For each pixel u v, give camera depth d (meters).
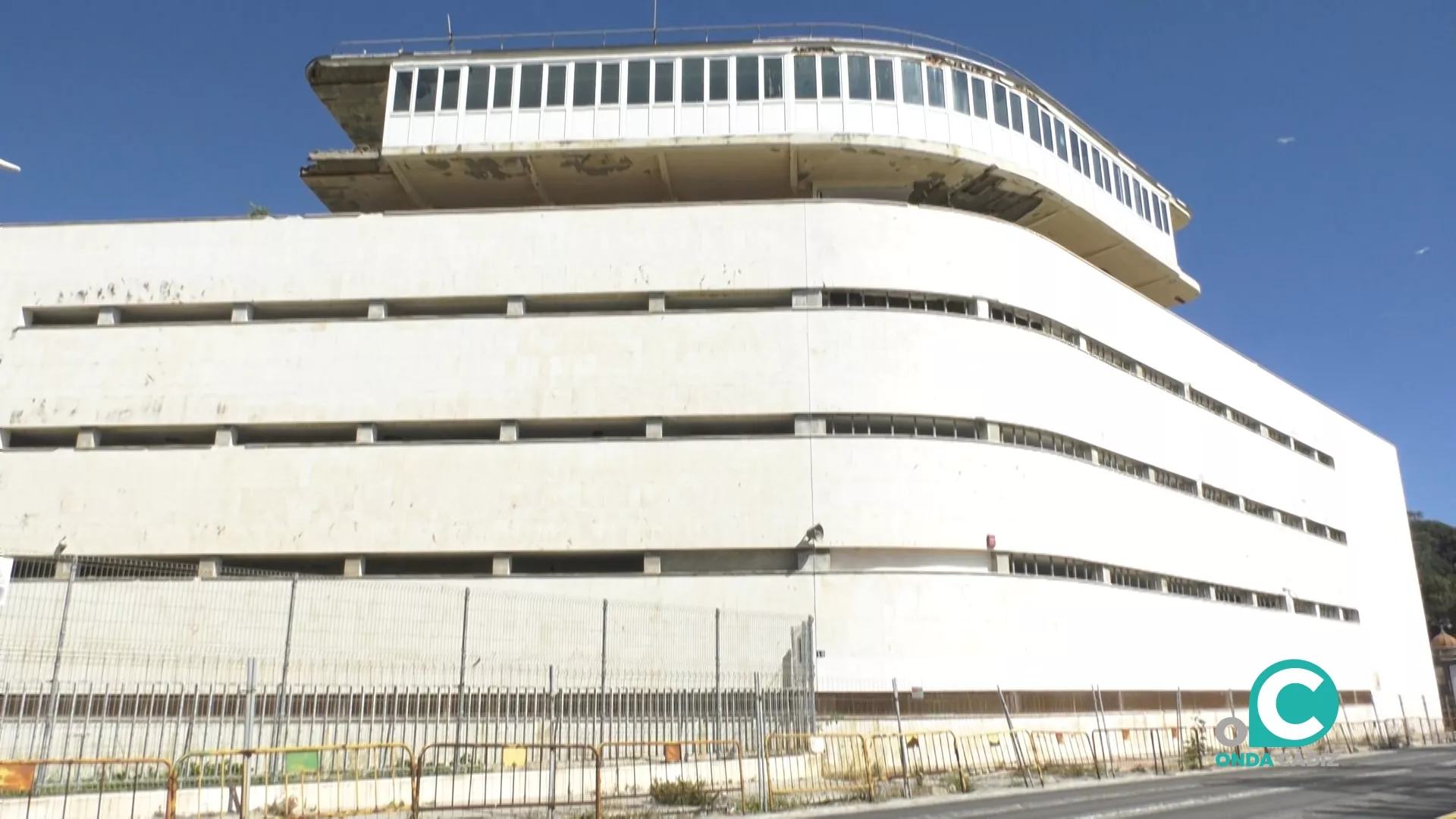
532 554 27.09
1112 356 34.62
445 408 28.03
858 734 19.69
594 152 31.27
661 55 32.03
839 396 27.97
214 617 26.25
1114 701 29.84
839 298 29.06
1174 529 34.81
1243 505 40.25
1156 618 32.75
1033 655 27.84
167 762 13.07
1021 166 32.94
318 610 26.31
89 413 28.16
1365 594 48.59
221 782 14.55
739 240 29.23
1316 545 44.97
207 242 29.58
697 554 27.20
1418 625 53.47
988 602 27.45
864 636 26.42
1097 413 32.19
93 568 26.78
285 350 28.56
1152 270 40.81
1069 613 29.19
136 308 29.23
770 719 22.52
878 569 27.05
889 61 32.22
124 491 27.41
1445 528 103.06
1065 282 32.53
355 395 28.17
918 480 27.52
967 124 32.38
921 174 32.81
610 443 27.66
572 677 25.45
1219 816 13.67
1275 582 40.56
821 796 18.25
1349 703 43.81
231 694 20.69
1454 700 55.59
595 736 20.77
